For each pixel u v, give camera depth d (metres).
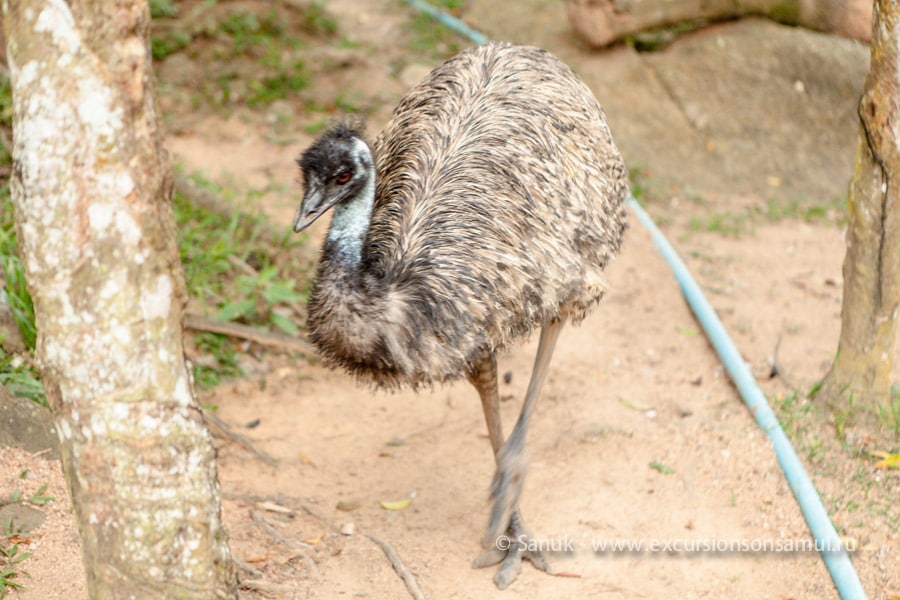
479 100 5.05
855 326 5.64
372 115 9.59
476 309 4.30
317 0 11.82
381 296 4.12
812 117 9.81
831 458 5.42
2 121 7.49
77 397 3.12
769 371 6.39
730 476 5.32
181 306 3.23
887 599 4.44
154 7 10.39
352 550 4.69
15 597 3.98
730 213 8.74
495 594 4.44
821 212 8.74
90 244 3.03
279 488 5.20
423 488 5.26
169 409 3.18
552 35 10.88
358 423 5.89
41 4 2.93
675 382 6.33
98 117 2.97
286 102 9.81
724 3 10.31
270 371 6.35
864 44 9.95
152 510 3.18
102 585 3.26
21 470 4.64
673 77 10.21
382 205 4.80
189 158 8.70
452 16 11.55
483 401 4.75
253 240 7.34
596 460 5.47
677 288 7.50
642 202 8.83
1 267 5.82
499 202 4.55
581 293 4.74
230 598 3.44
